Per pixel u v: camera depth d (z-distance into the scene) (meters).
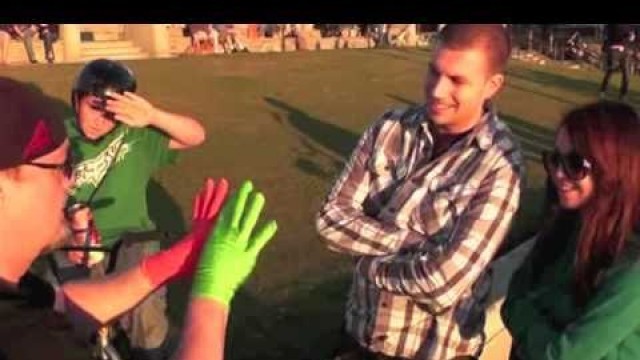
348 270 6.12
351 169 3.15
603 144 2.55
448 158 2.93
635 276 2.51
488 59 2.80
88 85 3.95
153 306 3.95
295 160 9.81
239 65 19.66
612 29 17.02
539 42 27.03
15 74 15.91
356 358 3.09
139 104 4.00
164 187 8.34
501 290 4.89
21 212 1.62
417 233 2.94
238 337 5.03
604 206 2.57
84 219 3.75
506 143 2.93
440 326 2.94
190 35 24.67
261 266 6.13
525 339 2.80
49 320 1.56
